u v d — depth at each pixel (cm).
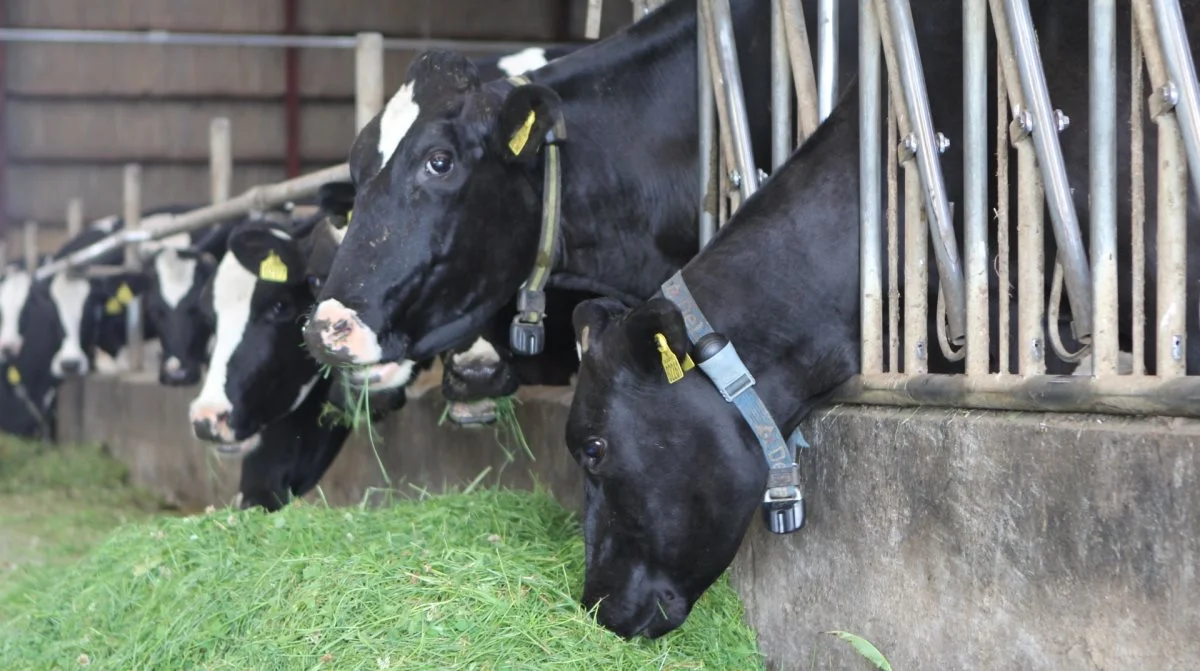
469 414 642
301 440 845
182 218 1125
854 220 435
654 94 555
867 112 431
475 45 2227
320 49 2477
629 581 416
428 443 847
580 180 537
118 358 1795
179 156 2467
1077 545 330
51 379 1755
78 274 1598
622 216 546
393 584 434
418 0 2430
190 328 1144
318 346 476
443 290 493
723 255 432
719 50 527
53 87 2425
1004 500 354
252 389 799
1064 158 435
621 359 407
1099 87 354
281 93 2480
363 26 2445
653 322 388
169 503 1244
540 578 439
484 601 421
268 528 551
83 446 1559
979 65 403
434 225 488
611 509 416
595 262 546
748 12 546
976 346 391
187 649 459
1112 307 349
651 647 429
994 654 360
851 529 423
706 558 413
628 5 1099
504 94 521
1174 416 313
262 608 455
